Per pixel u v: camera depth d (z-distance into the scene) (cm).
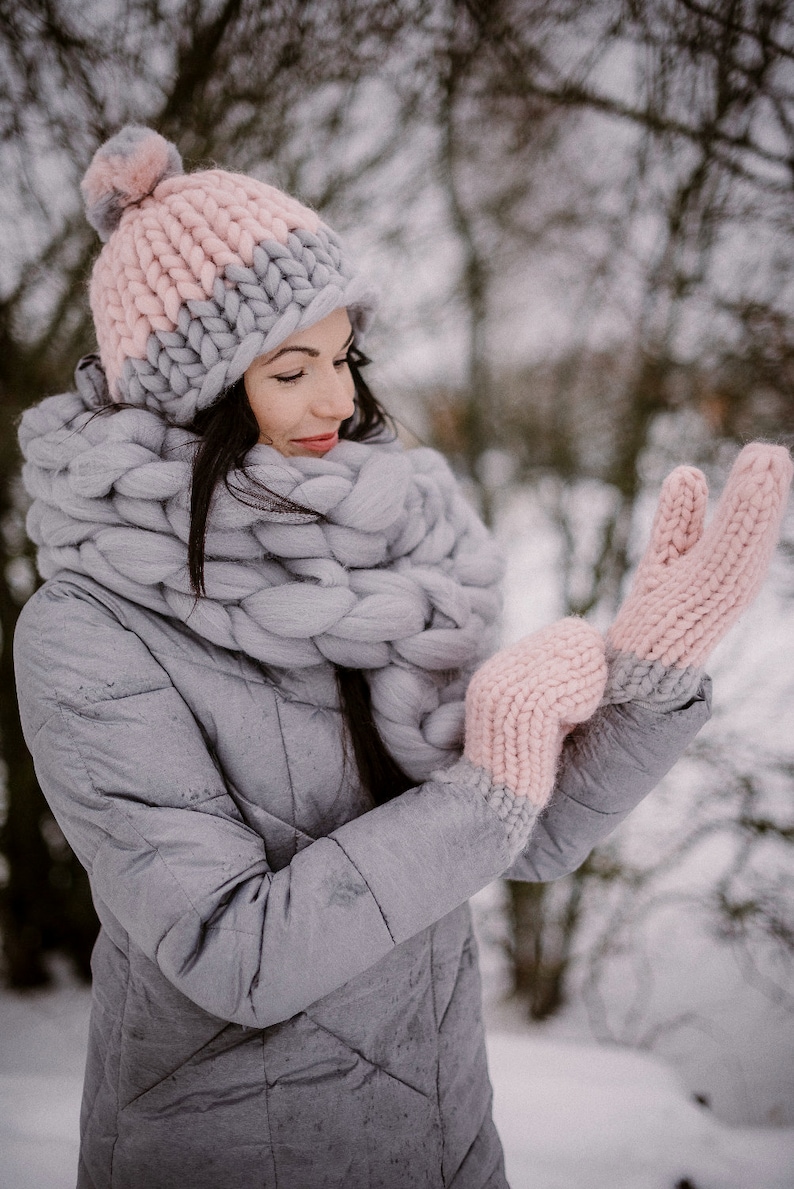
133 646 81
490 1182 98
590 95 259
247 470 85
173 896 71
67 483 86
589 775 90
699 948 353
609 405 325
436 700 92
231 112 241
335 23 233
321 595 84
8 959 329
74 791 76
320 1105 84
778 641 299
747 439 277
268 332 85
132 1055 86
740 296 272
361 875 73
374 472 92
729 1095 280
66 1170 172
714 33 228
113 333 91
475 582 100
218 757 85
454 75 255
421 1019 91
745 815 301
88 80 220
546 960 344
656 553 84
